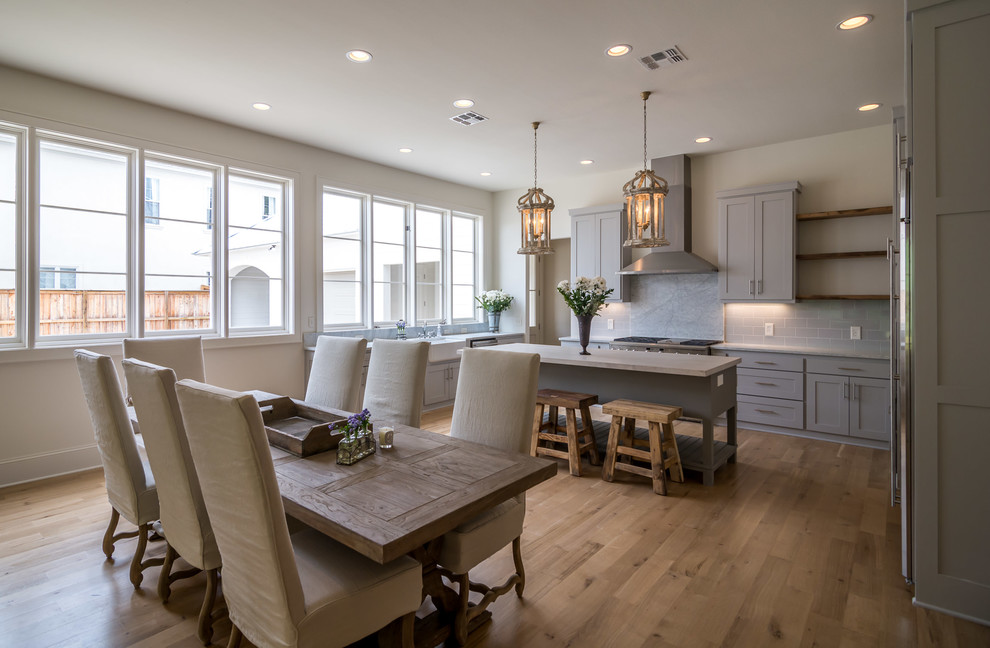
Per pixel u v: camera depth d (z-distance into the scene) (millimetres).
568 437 3797
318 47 3113
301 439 2045
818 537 2773
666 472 3605
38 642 1926
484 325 7172
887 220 4613
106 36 2980
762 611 2125
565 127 4586
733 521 2980
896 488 2889
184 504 1891
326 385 3283
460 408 2504
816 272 4969
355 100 3953
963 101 1975
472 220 7207
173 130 4156
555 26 2887
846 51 3197
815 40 3057
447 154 5426
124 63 3326
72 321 3793
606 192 6293
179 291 4359
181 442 1826
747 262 5098
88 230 3854
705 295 5609
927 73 2033
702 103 4055
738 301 5156
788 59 3301
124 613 2111
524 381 2311
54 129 3572
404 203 6191
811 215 4770
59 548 2643
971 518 2031
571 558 2562
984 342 1979
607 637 1971
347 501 1606
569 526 2922
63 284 3752
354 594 1490
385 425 2547
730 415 4035
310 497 1636
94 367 2129
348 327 5617
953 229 2014
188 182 4395
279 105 4051
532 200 4180
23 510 3096
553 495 3393
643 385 3850
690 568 2463
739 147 5250
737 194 5125
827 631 1993
